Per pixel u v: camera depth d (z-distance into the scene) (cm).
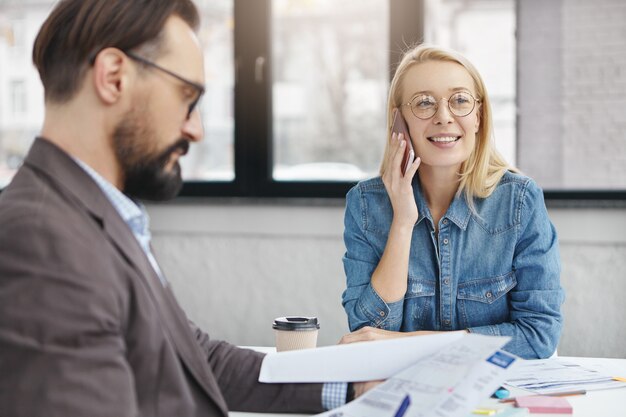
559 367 144
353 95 331
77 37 88
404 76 173
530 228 168
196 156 333
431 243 173
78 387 73
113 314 80
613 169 292
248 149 326
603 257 288
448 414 94
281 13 333
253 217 319
